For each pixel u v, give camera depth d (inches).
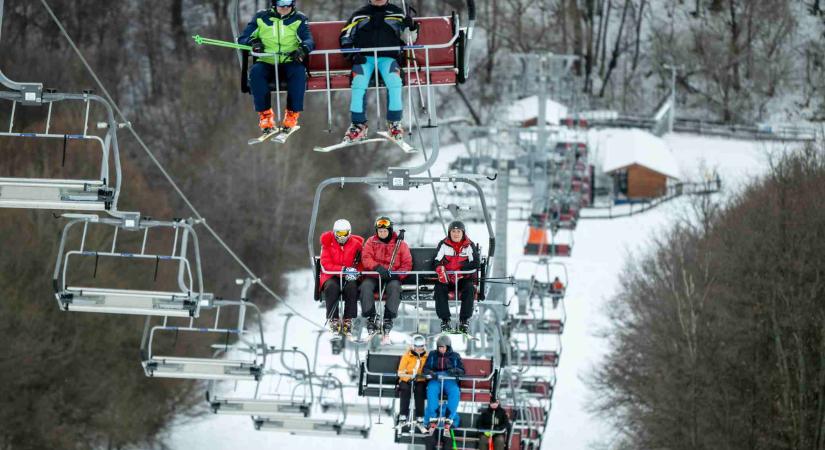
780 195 4200.3
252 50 1631.4
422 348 2055.9
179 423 4557.1
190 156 6353.3
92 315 4094.5
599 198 7524.6
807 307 3772.1
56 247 4104.3
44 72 6747.1
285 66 1676.9
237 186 5920.3
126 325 4234.7
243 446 4485.7
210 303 1881.2
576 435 4520.2
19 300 3924.7
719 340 3841.0
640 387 4165.8
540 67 6535.4
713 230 4574.3
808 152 4670.3
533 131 6535.4
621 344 4574.3
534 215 6077.8
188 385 4394.7
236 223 5802.2
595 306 5482.3
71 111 5757.9
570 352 5073.8
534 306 5403.5
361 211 6555.1
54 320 4033.0
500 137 6968.5
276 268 5826.8
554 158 6963.6
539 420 3063.5
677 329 3946.9
